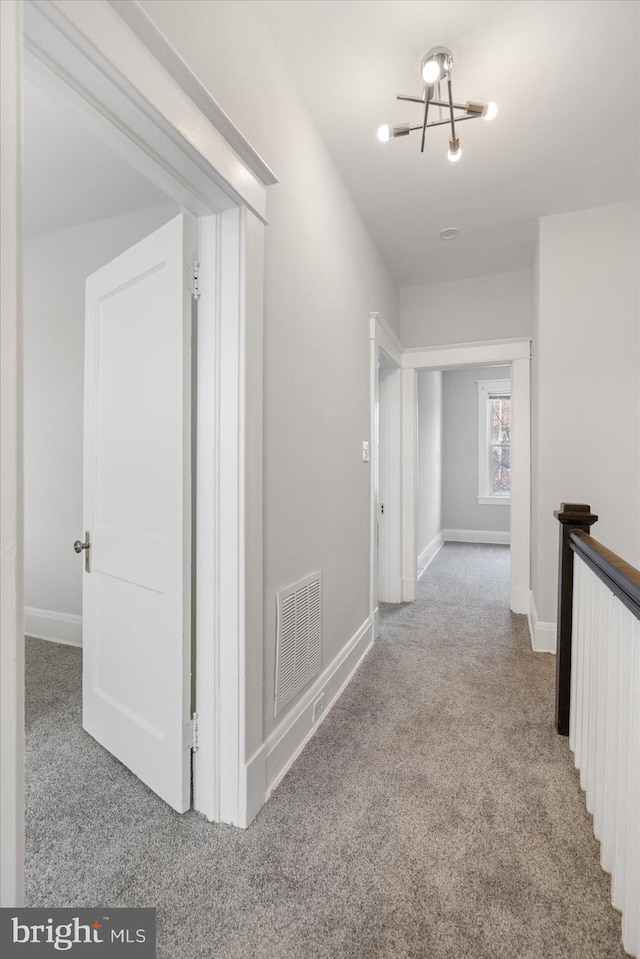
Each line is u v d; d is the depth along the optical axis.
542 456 2.96
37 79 1.00
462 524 7.13
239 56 1.46
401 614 3.73
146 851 1.39
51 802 1.60
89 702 1.97
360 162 2.38
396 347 3.77
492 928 1.16
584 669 1.65
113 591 1.81
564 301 2.92
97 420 1.89
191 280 1.49
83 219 2.85
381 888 1.27
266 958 1.09
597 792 1.42
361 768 1.79
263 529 1.64
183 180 1.31
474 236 3.18
